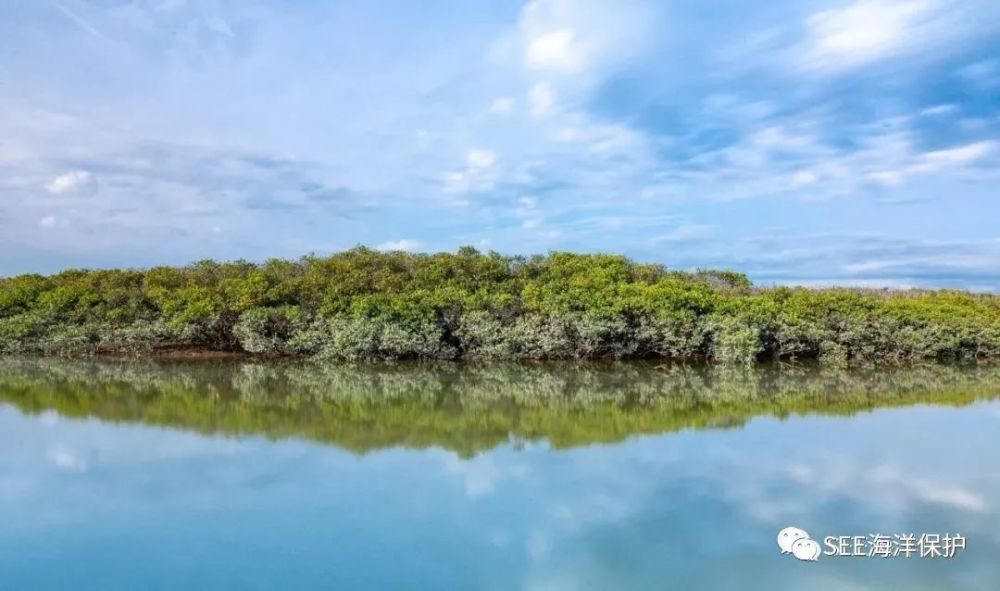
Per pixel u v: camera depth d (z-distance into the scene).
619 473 12.50
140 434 15.35
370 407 18.58
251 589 8.39
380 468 12.84
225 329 26.80
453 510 10.73
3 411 17.84
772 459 13.33
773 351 26.53
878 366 26.44
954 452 13.77
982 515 10.50
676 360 26.44
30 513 10.67
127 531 10.01
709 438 14.97
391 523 10.25
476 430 15.87
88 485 11.88
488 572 8.77
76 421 16.67
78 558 9.19
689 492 11.48
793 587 8.42
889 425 16.20
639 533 9.91
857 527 10.09
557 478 12.23
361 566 8.94
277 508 10.82
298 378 23.02
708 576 8.67
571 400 19.69
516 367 25.09
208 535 9.86
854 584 8.47
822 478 12.20
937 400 19.75
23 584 8.55
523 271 28.53
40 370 24.44
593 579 8.61
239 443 14.59
